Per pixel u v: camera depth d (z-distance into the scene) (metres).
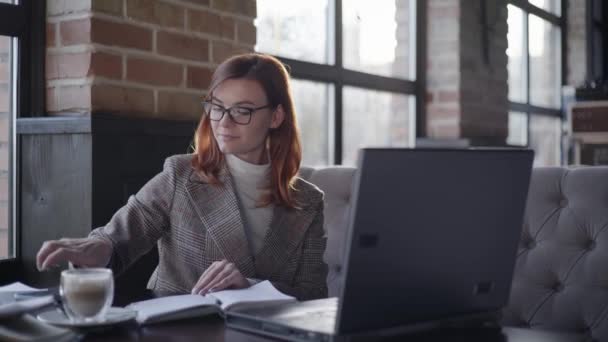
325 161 3.47
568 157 4.96
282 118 1.68
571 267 1.86
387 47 3.96
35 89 2.17
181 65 2.35
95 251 1.46
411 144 4.20
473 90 4.33
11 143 2.19
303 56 3.30
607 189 1.86
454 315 1.14
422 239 1.04
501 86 4.73
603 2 7.07
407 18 4.15
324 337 1.03
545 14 5.84
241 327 1.16
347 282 0.98
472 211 1.10
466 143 3.95
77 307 1.14
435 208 1.04
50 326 1.07
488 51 4.54
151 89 2.25
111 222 1.62
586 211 1.87
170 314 1.22
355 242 0.97
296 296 1.58
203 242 1.62
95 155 2.06
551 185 1.95
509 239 1.17
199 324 1.20
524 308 1.91
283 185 1.67
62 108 2.14
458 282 1.11
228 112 1.59
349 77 3.58
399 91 4.03
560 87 6.20
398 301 1.04
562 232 1.90
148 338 1.11
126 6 2.16
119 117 2.10
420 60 4.23
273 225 1.64
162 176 1.67
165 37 2.29
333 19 3.48
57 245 1.42
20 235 2.18
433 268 1.07
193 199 1.63
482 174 1.10
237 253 1.60
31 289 1.40
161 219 1.65
